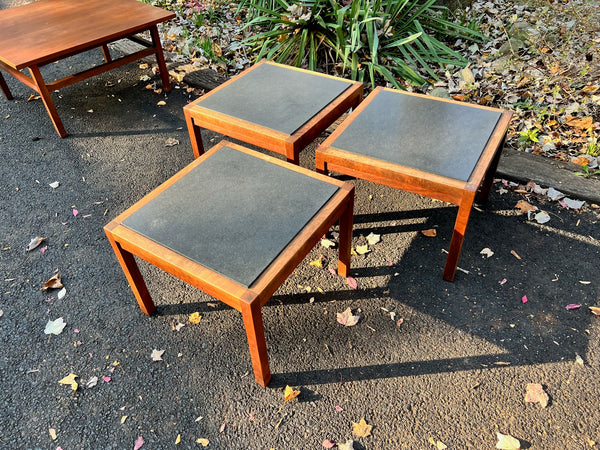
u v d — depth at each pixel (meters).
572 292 1.91
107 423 1.59
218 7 4.38
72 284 2.09
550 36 3.39
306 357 1.75
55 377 1.74
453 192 1.67
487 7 3.83
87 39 2.84
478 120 1.99
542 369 1.66
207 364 1.75
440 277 2.02
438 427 1.53
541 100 2.89
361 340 1.80
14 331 1.91
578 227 2.19
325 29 3.37
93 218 2.44
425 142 1.88
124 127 3.15
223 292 1.36
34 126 3.19
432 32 3.62
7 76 3.81
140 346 1.83
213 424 1.57
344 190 1.69
